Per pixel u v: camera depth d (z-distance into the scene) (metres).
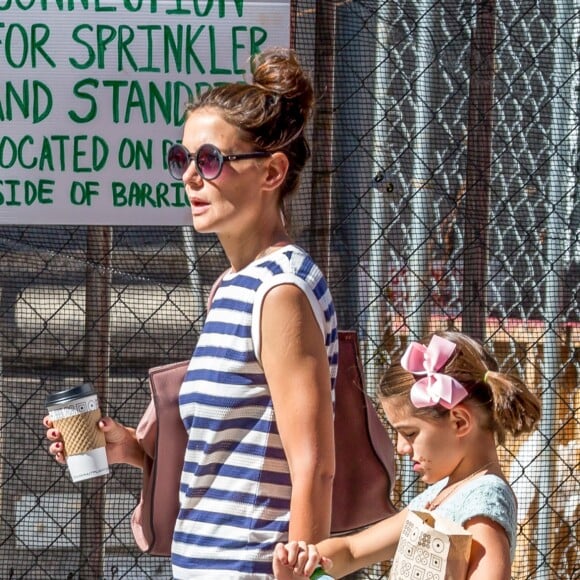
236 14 9.25
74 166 9.23
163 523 7.16
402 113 10.26
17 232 9.84
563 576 11.09
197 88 9.26
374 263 10.23
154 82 9.23
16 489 10.26
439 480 6.37
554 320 10.85
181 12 9.21
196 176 6.61
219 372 6.33
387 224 10.23
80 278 10.14
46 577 10.26
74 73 9.17
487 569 5.76
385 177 10.23
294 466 6.06
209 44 9.24
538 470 11.01
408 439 6.38
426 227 10.31
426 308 10.35
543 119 10.80
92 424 7.38
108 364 10.01
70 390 7.35
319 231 9.97
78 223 9.27
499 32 10.61
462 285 10.44
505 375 6.32
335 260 10.14
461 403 6.23
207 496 6.41
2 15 9.09
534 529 11.02
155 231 10.09
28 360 10.21
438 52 10.30
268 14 9.28
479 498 6.01
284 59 6.82
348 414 7.41
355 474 7.42
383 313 10.27
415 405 6.23
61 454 7.48
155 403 7.10
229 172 6.50
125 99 9.23
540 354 10.93
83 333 10.27
